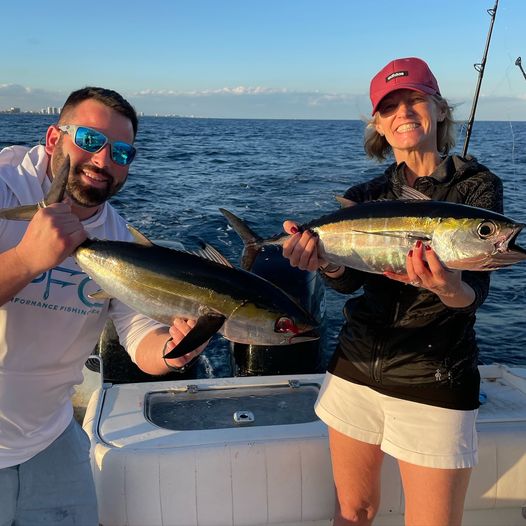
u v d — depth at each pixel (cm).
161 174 1970
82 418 343
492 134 5584
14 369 212
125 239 248
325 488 258
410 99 245
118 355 408
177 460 243
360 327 248
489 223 209
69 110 211
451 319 227
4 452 213
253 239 281
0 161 223
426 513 223
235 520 248
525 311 720
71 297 219
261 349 414
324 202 1371
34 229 169
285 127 9462
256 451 251
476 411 230
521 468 261
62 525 225
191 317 203
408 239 223
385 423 238
